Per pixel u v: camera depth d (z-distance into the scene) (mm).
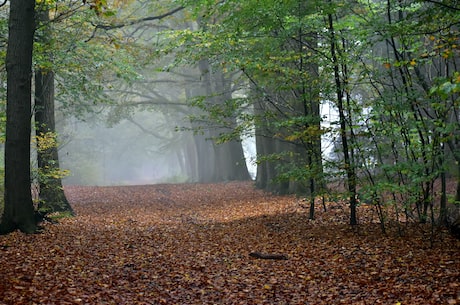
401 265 8703
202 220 17172
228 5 12930
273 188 24844
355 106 11508
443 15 9375
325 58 12422
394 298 7148
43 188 16172
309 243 11352
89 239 12203
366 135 11117
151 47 27125
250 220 15789
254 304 7422
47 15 16531
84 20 16453
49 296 7066
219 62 14695
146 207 22875
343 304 7191
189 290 8094
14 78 12078
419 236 10852
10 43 12031
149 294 7754
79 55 16672
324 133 11586
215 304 7418
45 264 9047
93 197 27766
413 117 10750
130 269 9227
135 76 18031
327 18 13141
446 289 7102
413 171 9922
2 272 8172
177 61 14336
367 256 9602
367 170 11297
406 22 10477
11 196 12281
